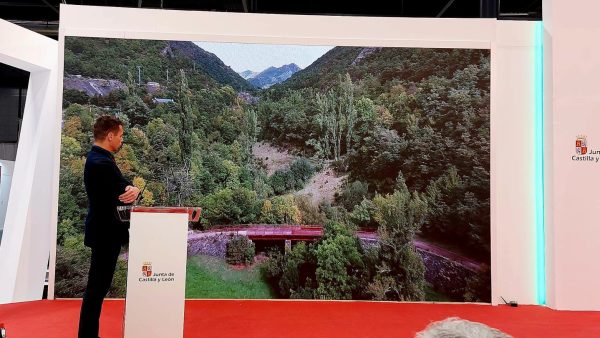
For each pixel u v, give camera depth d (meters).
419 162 4.22
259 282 4.16
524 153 4.20
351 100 4.29
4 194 7.71
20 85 8.78
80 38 4.20
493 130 4.15
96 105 4.19
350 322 3.33
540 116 4.20
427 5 6.70
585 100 4.02
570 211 3.96
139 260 2.26
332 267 4.16
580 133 4.00
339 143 4.28
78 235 4.11
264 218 4.22
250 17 4.28
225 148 4.27
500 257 4.12
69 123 4.15
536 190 4.18
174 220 2.31
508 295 4.11
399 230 4.18
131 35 4.21
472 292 4.11
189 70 4.29
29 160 4.36
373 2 6.66
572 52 4.04
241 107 4.31
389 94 4.28
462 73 4.24
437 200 4.18
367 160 4.25
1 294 4.13
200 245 4.16
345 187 4.24
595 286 3.91
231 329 3.10
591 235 3.95
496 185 4.13
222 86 4.30
